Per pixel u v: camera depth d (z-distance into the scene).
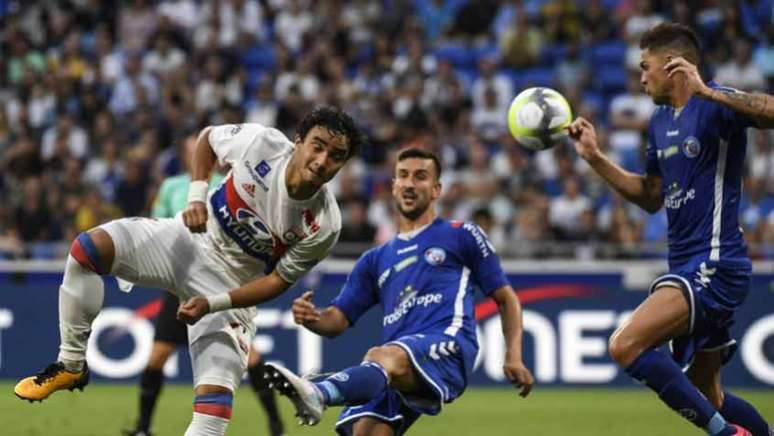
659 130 23.42
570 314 43.31
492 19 66.94
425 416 36.12
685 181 22.83
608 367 43.16
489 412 37.19
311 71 61.97
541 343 43.31
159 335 30.67
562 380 43.22
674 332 22.20
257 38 66.25
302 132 20.88
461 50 66.00
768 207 52.22
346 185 51.31
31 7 68.31
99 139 58.78
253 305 21.80
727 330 23.31
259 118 59.47
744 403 24.03
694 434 32.75
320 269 43.34
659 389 22.06
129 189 52.38
